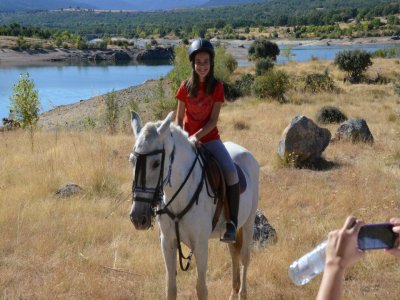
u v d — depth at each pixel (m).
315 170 13.01
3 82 56.56
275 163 13.43
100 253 7.46
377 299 6.05
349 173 12.38
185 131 5.18
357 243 2.04
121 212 9.30
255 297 6.24
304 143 13.31
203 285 4.92
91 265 7.04
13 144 14.93
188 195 4.75
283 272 6.73
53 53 108.12
